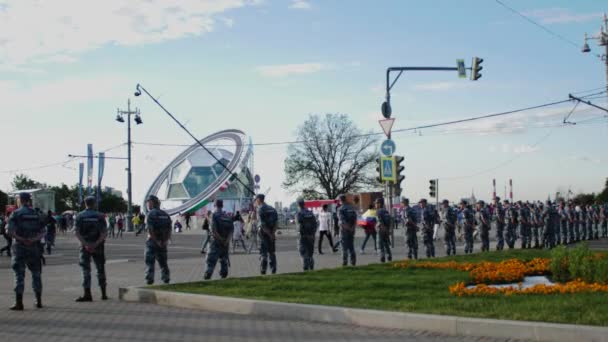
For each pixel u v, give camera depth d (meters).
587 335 7.96
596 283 12.29
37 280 12.31
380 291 12.48
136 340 8.89
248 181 80.88
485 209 25.48
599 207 40.47
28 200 12.31
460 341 8.48
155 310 11.70
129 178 64.56
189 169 82.69
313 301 11.12
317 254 27.20
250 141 82.56
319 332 9.37
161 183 85.12
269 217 16.89
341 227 19.03
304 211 17.86
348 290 12.74
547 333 8.23
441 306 10.30
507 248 28.19
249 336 9.11
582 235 36.56
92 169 61.75
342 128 83.12
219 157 84.81
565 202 34.88
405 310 9.95
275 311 10.83
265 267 16.95
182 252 30.72
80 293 14.62
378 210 20.61
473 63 27.06
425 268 17.23
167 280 14.59
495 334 8.63
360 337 8.95
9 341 8.93
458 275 15.17
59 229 63.62
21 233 12.05
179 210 76.31
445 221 23.98
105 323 10.31
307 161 83.00
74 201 120.75
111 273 19.47
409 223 21.81
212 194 76.19
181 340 8.87
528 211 28.34
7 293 15.02
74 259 27.02
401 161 23.75
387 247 20.66
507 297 11.13
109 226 54.47
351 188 82.00
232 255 27.62
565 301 10.24
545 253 21.97
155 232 14.38
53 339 9.04
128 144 63.59
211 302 11.69
